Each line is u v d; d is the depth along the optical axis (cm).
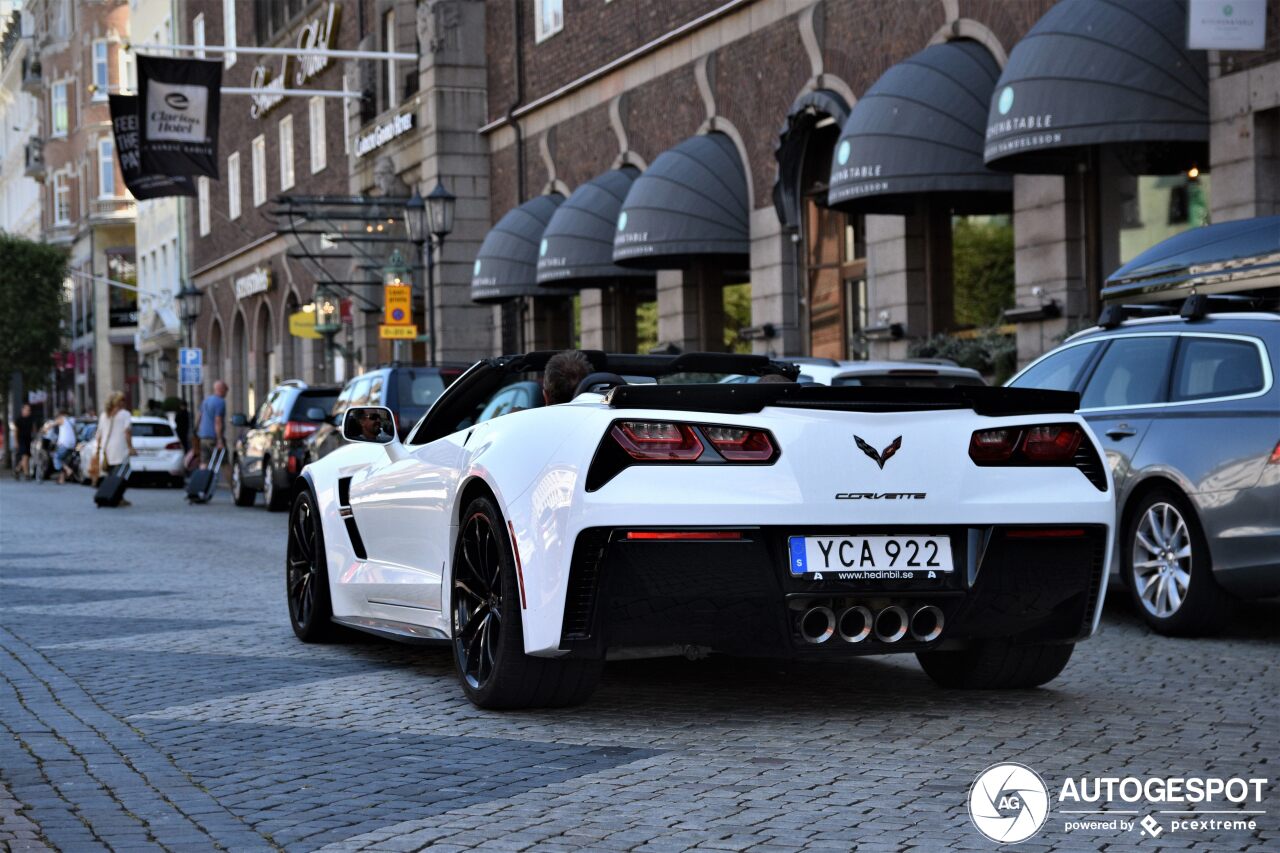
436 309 3353
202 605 1073
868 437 601
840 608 601
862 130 1800
